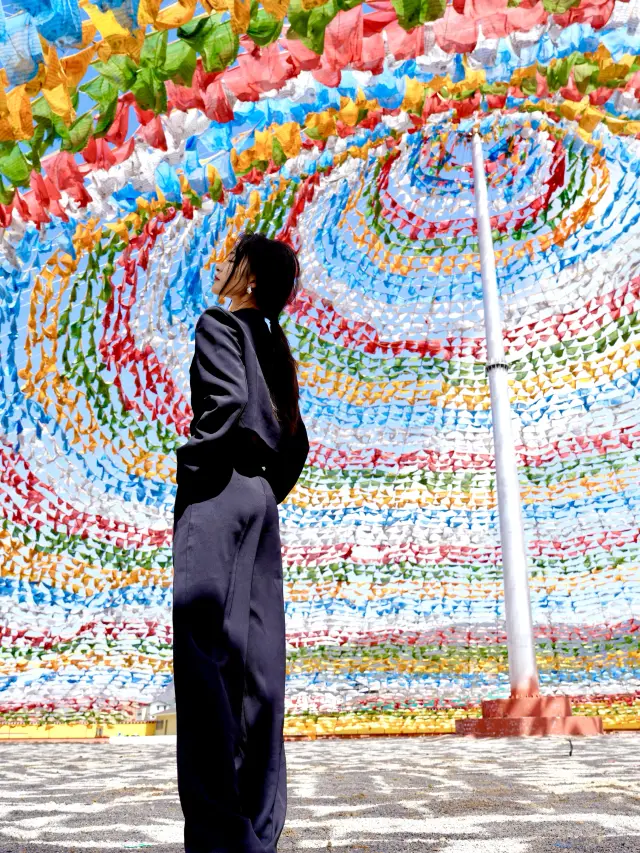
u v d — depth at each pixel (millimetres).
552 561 12422
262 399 1609
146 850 2000
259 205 8336
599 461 12492
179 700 1354
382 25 4148
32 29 3268
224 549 1436
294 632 12203
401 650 12000
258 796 1367
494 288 10461
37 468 10258
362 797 3135
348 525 12820
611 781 3574
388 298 14344
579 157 13141
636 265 12164
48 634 11086
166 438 11227
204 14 3828
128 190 5762
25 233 5398
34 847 2049
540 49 5453
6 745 10648
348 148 8352
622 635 11664
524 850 1905
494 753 5914
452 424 13422
